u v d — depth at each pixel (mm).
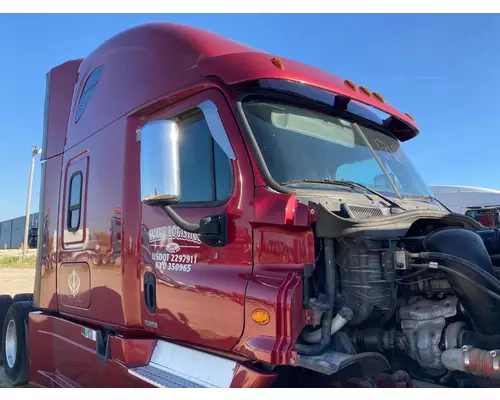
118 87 4293
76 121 5043
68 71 5562
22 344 5906
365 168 3705
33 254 38719
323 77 3480
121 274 3852
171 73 3631
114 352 3836
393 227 2863
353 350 2791
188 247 3264
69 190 4945
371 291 2711
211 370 3008
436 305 2834
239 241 2939
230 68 3137
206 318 3004
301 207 2678
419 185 4250
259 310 2645
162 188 2670
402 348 2885
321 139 3459
